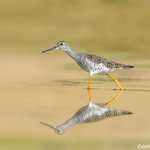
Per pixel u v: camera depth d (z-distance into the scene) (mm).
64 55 29141
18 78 24344
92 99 21078
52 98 21078
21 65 26844
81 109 19734
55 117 18797
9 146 16156
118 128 17750
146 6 35875
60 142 16438
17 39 31984
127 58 28266
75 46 30906
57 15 35188
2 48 30297
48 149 15859
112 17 34875
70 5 36094
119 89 22578
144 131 17438
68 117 18906
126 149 15875
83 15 35125
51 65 26906
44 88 22672
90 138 16844
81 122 18422
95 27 33812
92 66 22562
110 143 16391
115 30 33469
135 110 19703
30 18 34938
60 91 22234
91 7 35906
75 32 33125
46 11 35656
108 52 29797
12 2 36250
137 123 18172
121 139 16734
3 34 32594
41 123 18281
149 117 18891
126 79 24156
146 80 23922
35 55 29062
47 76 24734
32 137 16953
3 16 35031
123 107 20062
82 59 22750
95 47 30797
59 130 17562
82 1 36250
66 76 24844
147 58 28328
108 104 20469
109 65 22562
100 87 23000
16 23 34156
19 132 17328
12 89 22500
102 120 18609
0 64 27016
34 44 31156
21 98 21109
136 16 34938
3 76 24672
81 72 25609
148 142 16422
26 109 19781
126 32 33219
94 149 15797
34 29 33438
